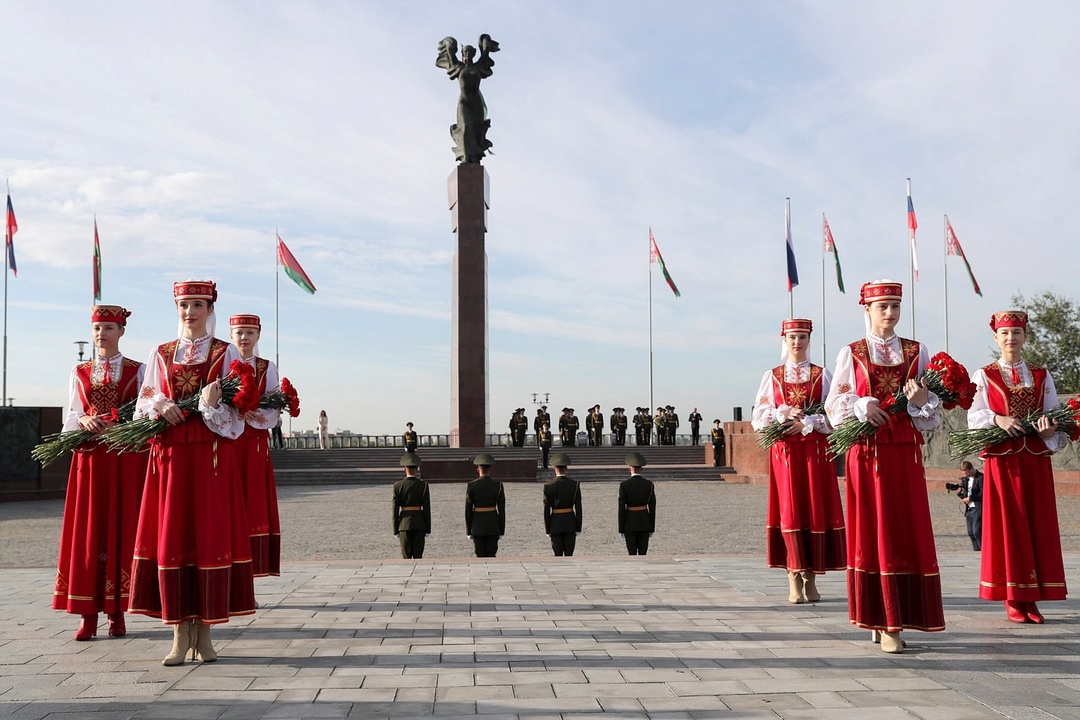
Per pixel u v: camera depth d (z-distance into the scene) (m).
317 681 5.79
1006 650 6.57
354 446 53.06
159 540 6.39
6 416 30.36
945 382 6.46
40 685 5.74
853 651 6.56
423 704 5.23
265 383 7.38
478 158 42.38
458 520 21.55
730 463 39.50
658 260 46.09
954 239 39.41
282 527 20.55
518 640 6.98
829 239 41.75
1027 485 7.59
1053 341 55.47
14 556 16.39
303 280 41.94
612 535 18.44
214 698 5.41
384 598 9.00
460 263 41.88
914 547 6.51
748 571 10.86
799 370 9.19
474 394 41.84
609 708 5.12
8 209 39.78
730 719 4.91
